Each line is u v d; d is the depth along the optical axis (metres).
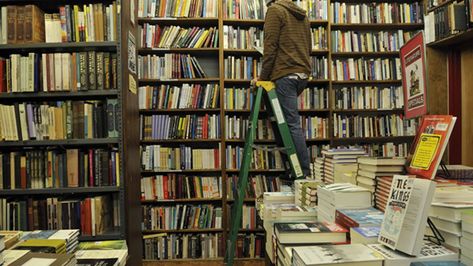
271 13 2.54
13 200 2.29
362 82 3.41
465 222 0.95
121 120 2.19
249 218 3.17
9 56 2.33
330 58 3.30
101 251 1.36
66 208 2.24
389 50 3.37
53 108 2.24
